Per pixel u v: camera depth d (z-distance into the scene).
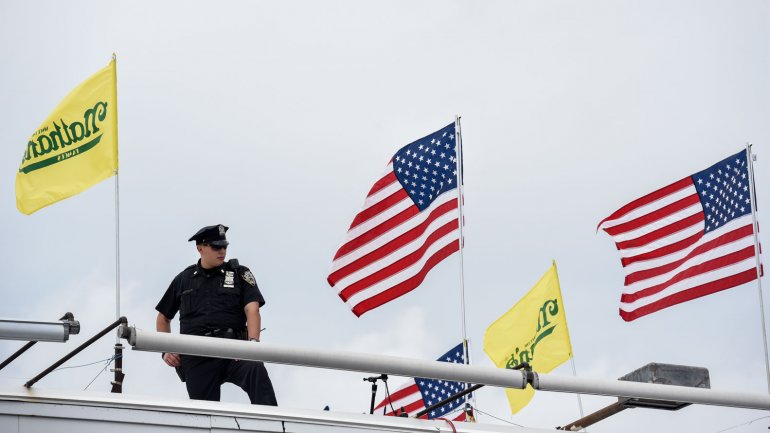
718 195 18.84
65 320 10.66
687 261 18.55
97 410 10.18
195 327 12.82
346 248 16.98
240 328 12.92
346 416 11.11
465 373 11.67
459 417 20.67
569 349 20.05
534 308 20.62
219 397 12.60
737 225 18.77
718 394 12.55
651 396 12.30
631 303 18.58
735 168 19.00
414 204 17.30
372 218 17.14
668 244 18.61
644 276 18.58
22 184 15.63
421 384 20.92
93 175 15.44
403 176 17.36
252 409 10.71
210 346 10.80
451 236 17.34
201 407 10.52
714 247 18.64
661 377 12.68
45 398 10.09
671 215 18.72
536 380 11.93
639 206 18.80
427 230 17.25
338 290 16.78
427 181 17.44
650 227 18.70
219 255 12.97
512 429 11.83
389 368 11.38
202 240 12.99
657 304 18.45
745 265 18.58
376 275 16.91
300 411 10.91
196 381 12.55
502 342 20.83
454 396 12.30
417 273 17.05
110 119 15.50
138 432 10.23
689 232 18.64
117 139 15.44
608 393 12.21
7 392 10.06
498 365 20.75
